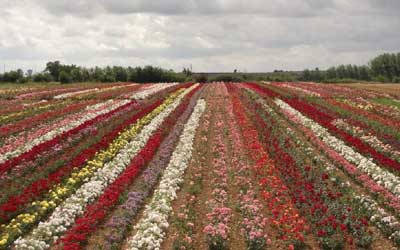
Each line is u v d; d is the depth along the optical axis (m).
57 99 44.06
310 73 122.62
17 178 17.33
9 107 37.62
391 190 16.73
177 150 22.20
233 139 24.86
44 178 16.84
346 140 24.33
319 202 14.54
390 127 28.73
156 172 18.61
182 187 17.45
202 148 23.52
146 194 16.22
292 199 15.44
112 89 55.56
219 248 12.23
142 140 23.75
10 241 12.26
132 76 94.19
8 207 13.67
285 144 23.03
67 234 12.69
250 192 15.93
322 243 12.26
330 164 19.98
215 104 40.81
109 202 14.65
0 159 20.05
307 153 21.77
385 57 128.50
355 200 15.34
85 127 26.31
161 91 51.66
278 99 43.78
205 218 14.44
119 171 18.59
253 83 71.81
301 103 39.44
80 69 93.56
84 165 18.89
